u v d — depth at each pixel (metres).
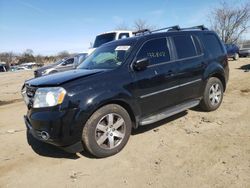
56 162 4.11
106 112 4.00
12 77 28.41
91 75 4.05
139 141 4.62
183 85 5.16
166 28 5.69
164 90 4.80
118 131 4.21
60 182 3.53
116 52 4.77
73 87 3.78
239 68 15.00
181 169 3.58
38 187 3.46
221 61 6.07
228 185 3.14
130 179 3.45
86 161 4.04
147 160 3.92
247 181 3.18
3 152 4.66
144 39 4.77
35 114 3.87
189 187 3.17
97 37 12.56
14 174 3.85
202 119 5.53
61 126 3.68
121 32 12.00
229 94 7.73
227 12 41.03
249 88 8.41
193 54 5.46
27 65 68.69
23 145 4.93
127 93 4.22
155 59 4.77
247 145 4.12
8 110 8.25
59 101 3.70
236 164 3.58
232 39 41.69
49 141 3.82
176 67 5.01
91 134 3.88
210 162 3.70
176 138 4.64
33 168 3.98
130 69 4.39
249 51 27.36
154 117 4.69
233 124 5.10
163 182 3.32
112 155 4.16
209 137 4.56
